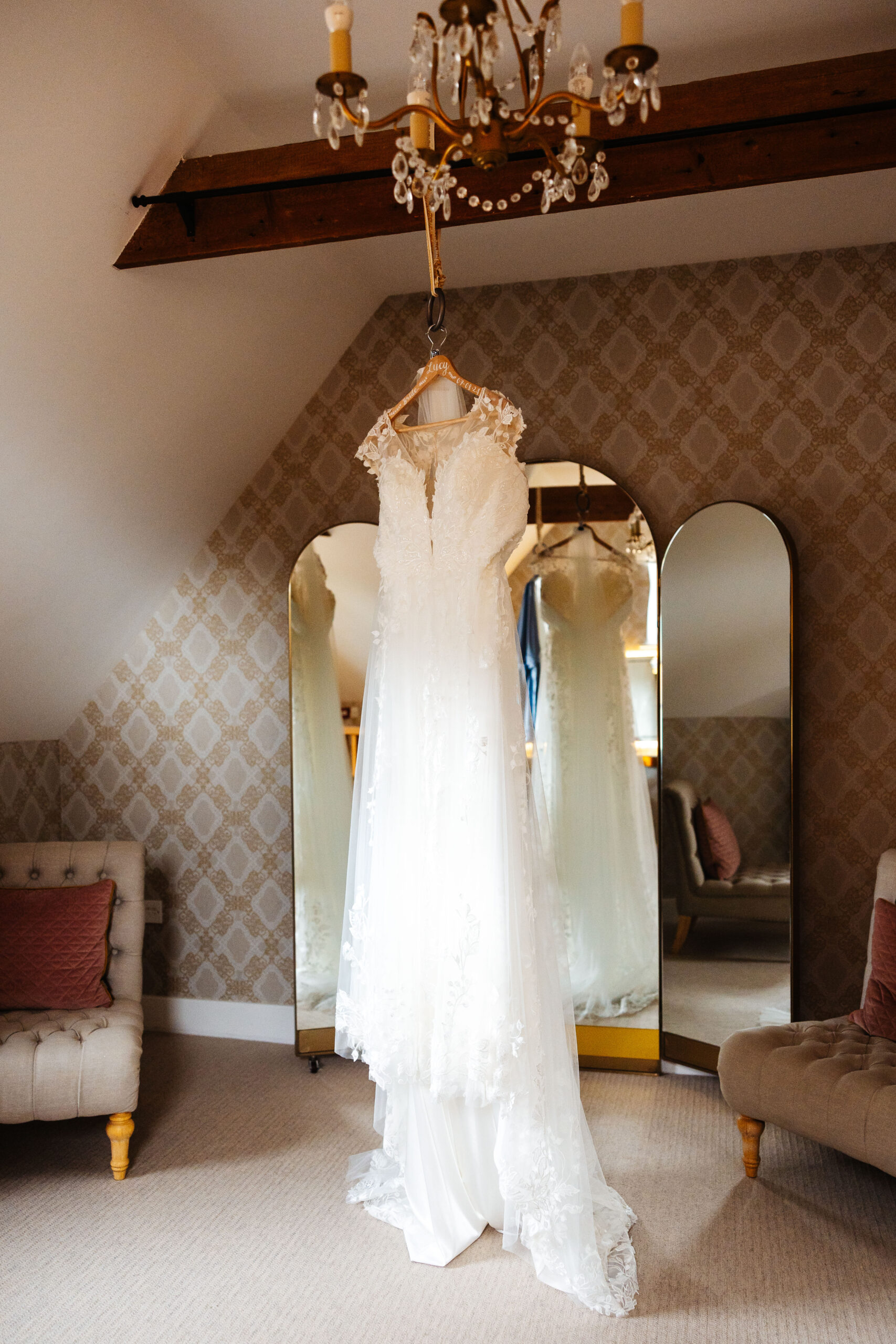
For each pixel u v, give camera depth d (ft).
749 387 10.87
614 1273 7.07
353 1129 9.69
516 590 11.46
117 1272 7.27
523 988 7.29
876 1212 7.97
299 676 11.65
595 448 11.32
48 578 10.21
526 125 5.06
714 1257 7.34
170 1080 10.97
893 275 10.46
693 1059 10.66
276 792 12.29
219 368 10.18
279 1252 7.53
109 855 10.55
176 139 7.90
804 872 10.72
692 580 10.71
